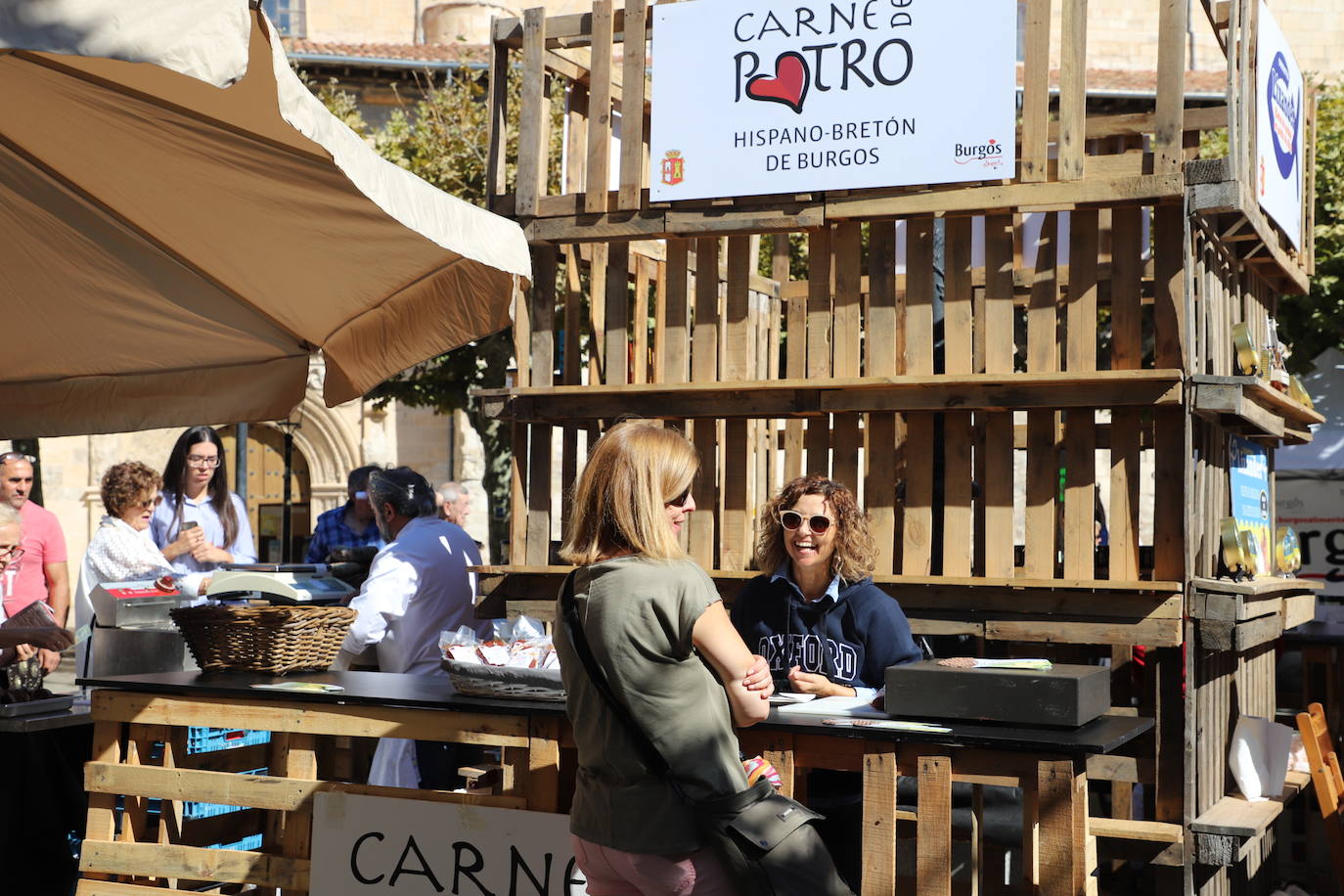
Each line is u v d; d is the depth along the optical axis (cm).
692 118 465
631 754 263
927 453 459
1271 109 474
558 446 1452
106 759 392
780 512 401
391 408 1991
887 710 328
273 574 507
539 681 342
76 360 565
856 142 443
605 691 266
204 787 378
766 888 259
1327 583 762
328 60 1852
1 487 643
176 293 527
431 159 1389
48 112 423
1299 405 511
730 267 485
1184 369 418
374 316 521
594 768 271
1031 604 436
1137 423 432
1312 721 510
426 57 1895
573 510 284
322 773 468
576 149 523
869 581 397
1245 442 510
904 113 438
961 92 432
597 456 279
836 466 475
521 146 495
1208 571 445
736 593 482
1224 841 407
